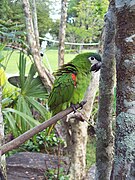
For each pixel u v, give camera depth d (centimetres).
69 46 600
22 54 308
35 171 347
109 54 142
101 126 152
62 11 287
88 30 564
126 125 97
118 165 101
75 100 166
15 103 300
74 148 285
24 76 294
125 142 98
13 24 351
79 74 162
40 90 297
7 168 355
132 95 95
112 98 149
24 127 265
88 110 265
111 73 145
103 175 153
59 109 171
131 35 92
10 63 516
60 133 410
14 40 310
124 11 92
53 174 322
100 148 153
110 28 138
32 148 436
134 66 93
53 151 422
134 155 98
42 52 343
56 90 167
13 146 109
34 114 362
